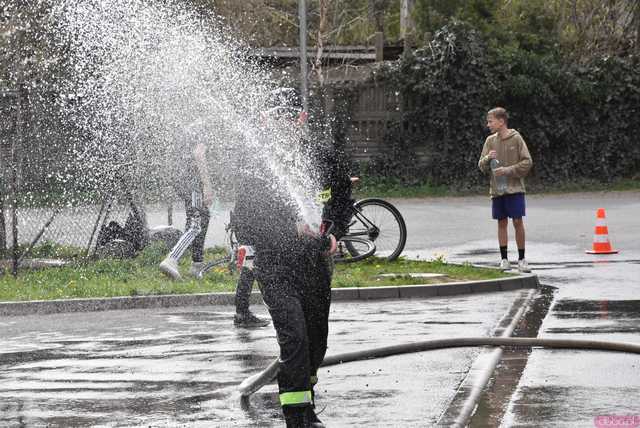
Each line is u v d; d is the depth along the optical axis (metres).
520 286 20.27
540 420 10.27
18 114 23.69
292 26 59.00
